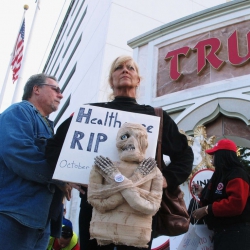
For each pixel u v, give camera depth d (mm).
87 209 1954
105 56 9180
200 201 2994
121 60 2297
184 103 6363
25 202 2072
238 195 2496
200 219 2893
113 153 1857
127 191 1535
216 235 2617
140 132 1744
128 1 10477
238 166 2736
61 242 4340
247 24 6277
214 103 5980
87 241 1879
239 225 2527
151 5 10898
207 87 6207
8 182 2129
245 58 5957
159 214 1951
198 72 6398
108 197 1562
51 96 2740
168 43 7195
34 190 2131
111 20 9875
